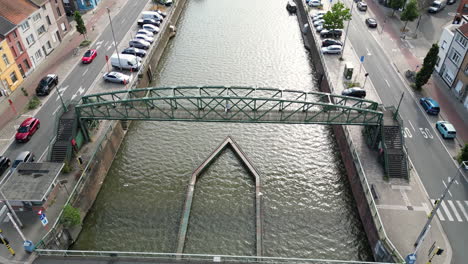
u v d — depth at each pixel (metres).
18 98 64.00
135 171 54.47
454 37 64.31
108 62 74.31
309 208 49.34
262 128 62.84
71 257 39.44
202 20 99.12
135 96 65.75
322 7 97.69
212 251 43.88
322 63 73.62
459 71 63.19
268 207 49.38
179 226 46.59
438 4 93.62
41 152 52.84
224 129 62.41
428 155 52.44
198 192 51.38
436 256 39.56
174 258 39.34
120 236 45.56
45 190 42.84
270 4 108.81
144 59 74.44
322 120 50.66
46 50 75.75
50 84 65.31
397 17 92.94
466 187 47.62
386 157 48.84
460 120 59.25
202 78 75.50
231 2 109.81
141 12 93.69
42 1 73.12
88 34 84.00
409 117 59.59
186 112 51.81
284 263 39.69
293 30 94.88
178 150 58.16
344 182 53.22
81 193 46.69
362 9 95.56
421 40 82.56
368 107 53.16
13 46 64.88
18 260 38.94
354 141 54.28
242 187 52.31
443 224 42.84
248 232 46.19
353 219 47.97
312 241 45.41
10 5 66.75
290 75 77.38
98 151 51.59
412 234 41.62
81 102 59.88
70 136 50.50
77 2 93.38
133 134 61.28
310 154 58.00
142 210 48.69
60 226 42.22
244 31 93.75
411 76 68.94
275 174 54.28
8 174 49.25
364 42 81.56
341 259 43.59
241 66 79.75
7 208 43.19
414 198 45.81
